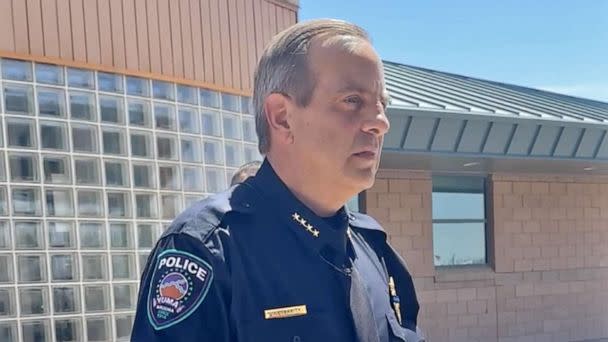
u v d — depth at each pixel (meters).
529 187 10.47
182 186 4.53
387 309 1.59
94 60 4.16
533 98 11.05
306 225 1.44
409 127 7.60
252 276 1.35
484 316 9.88
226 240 1.35
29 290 3.79
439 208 9.80
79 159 4.05
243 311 1.32
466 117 7.86
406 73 11.67
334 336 1.40
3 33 3.76
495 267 10.07
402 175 9.29
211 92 4.79
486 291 9.94
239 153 4.93
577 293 10.84
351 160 1.45
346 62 1.44
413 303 1.83
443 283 9.57
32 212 3.83
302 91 1.45
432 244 9.45
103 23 4.22
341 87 1.43
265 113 1.51
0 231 3.71
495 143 8.20
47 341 3.83
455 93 9.63
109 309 4.09
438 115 7.70
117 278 4.15
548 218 10.62
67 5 4.05
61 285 3.91
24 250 3.79
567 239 10.80
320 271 1.44
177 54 4.60
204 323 1.29
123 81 4.29
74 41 4.08
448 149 7.93
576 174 10.88
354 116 1.44
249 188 1.49
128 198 4.25
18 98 3.81
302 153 1.46
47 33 3.96
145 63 4.41
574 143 8.77
